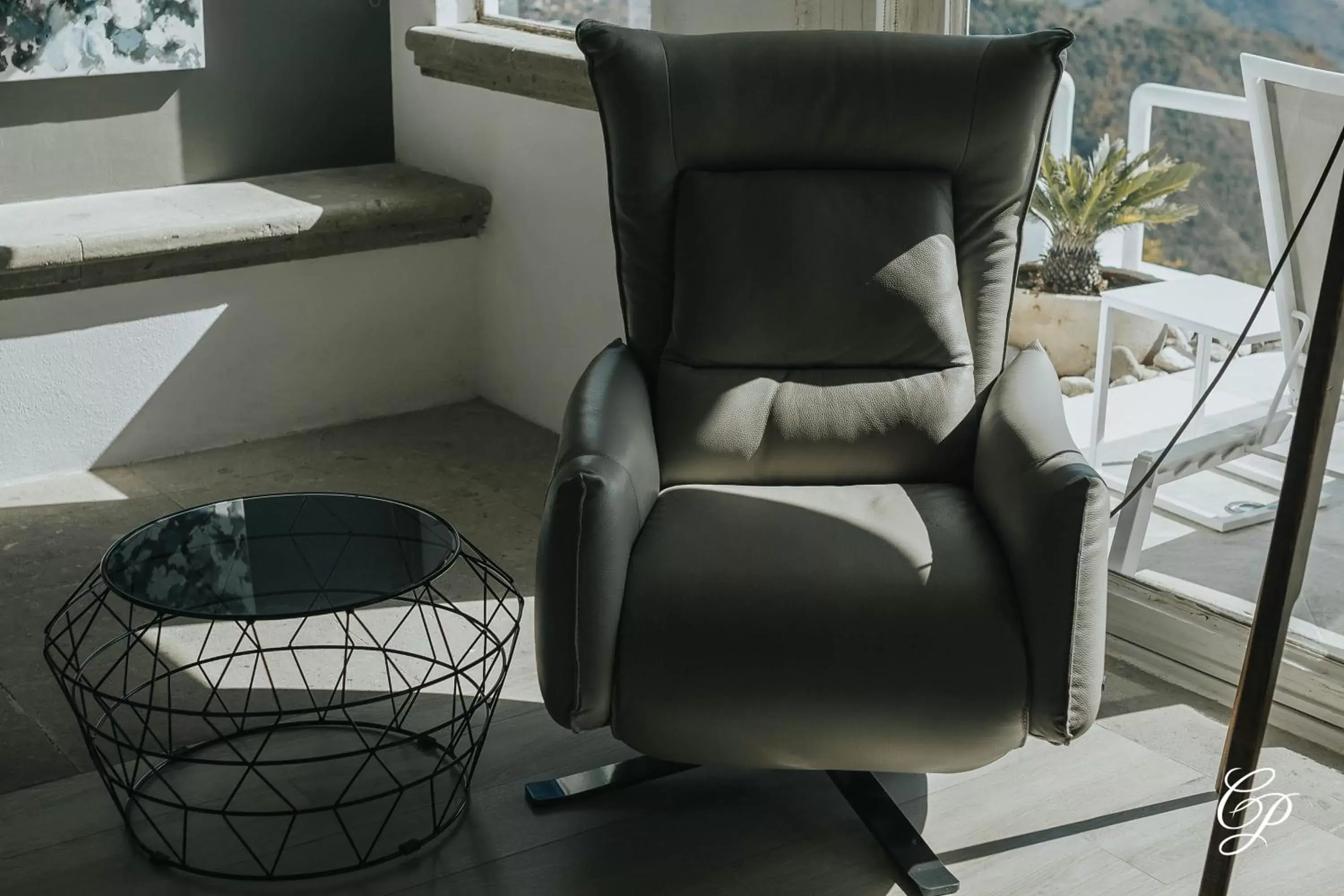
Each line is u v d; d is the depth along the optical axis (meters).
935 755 1.64
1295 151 2.01
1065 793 2.00
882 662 1.61
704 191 2.09
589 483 1.62
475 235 3.55
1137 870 1.83
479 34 3.40
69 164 3.24
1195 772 2.06
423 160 3.70
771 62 2.09
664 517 1.83
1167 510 2.32
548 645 1.64
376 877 1.80
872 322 2.05
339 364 3.46
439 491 3.10
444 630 2.48
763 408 2.04
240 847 1.86
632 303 2.15
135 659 2.36
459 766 2.05
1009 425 1.83
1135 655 2.39
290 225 3.20
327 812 1.94
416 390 3.61
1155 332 2.29
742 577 1.67
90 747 1.86
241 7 3.41
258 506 2.07
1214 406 2.22
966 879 1.81
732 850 1.87
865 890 1.79
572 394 1.93
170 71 3.33
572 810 1.96
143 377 3.17
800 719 1.62
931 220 2.07
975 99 2.05
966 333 2.08
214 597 1.73
